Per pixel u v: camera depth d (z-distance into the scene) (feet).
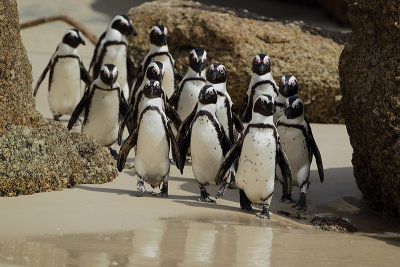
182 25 69.05
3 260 25.91
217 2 133.28
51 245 28.43
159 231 31.94
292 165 41.55
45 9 122.93
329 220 37.70
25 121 38.68
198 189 43.50
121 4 129.90
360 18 39.04
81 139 43.16
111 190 40.60
